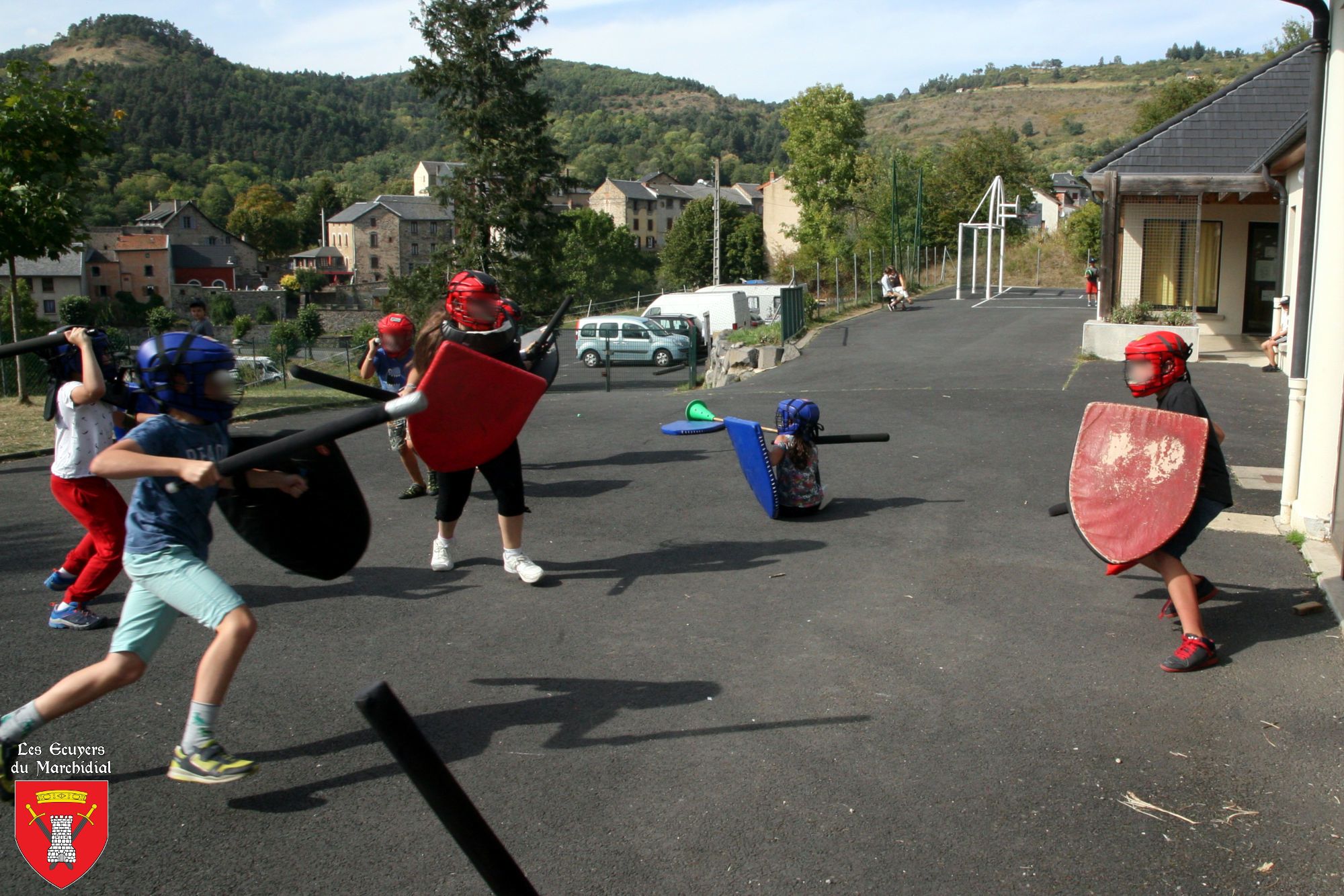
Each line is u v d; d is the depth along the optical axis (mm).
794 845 3236
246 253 110000
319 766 3764
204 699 3477
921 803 3479
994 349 18953
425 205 121250
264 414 14289
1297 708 4148
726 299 34969
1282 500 6871
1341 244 6199
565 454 10070
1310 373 6457
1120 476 4648
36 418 13500
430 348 6117
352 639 5031
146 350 3535
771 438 8391
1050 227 80688
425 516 7602
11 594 5777
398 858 3180
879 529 6965
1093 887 3023
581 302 88375
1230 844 3236
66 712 3449
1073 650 4793
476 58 34781
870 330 23969
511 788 3588
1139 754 3807
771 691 4383
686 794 3545
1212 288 18609
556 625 5219
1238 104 17812
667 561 6324
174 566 3508
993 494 7891
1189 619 4559
